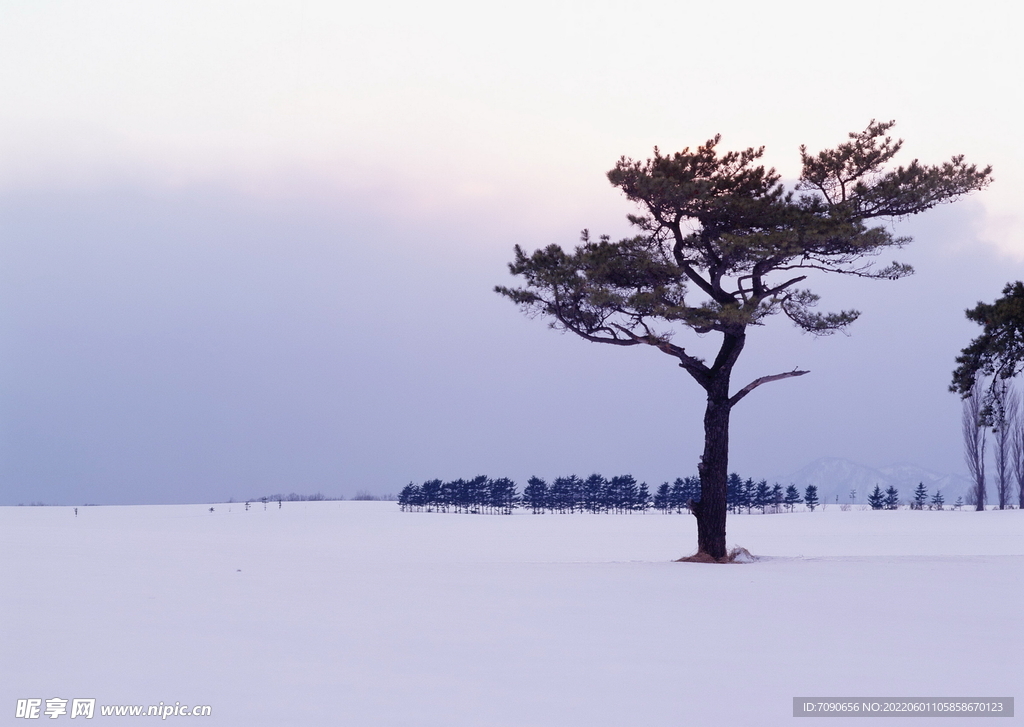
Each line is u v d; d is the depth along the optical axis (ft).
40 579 66.08
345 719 25.59
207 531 191.42
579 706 27.30
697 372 94.84
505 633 41.04
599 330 95.50
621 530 213.66
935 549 125.18
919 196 88.79
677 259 95.14
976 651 37.09
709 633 41.52
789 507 395.14
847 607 51.29
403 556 105.60
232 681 30.48
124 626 42.57
